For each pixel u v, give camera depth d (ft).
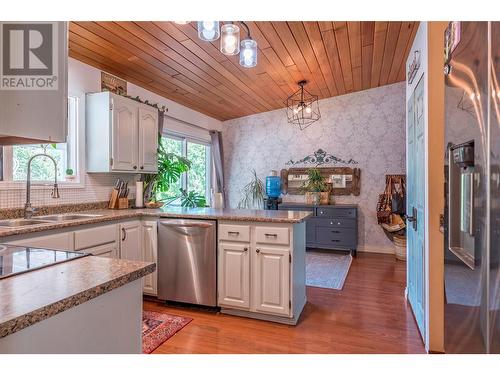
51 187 9.43
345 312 8.91
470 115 3.86
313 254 16.12
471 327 3.95
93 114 10.33
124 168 10.66
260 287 8.25
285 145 18.61
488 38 3.32
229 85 13.48
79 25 8.10
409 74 9.57
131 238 9.52
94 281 2.99
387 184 16.30
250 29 9.01
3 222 7.79
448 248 4.81
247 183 19.45
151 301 9.77
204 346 7.02
